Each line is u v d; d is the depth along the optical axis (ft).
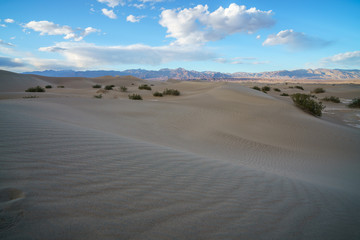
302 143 31.17
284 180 13.32
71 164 8.21
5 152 8.02
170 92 96.12
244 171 13.73
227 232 5.86
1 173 6.34
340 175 20.07
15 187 5.72
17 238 3.95
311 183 14.16
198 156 15.79
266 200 9.04
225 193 8.89
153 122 33.42
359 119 57.67
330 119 55.72
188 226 5.71
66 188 6.27
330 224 7.86
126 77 285.23
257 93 80.28
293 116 45.55
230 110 47.75
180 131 30.89
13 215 4.57
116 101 47.55
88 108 36.11
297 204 9.25
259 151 26.16
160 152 13.76
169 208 6.50
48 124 14.43
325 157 26.22
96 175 7.72
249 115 44.06
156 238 4.91
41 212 4.85
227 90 80.28
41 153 8.67
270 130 35.81
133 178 8.26
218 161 15.51
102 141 12.96
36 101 34.91
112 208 5.74
